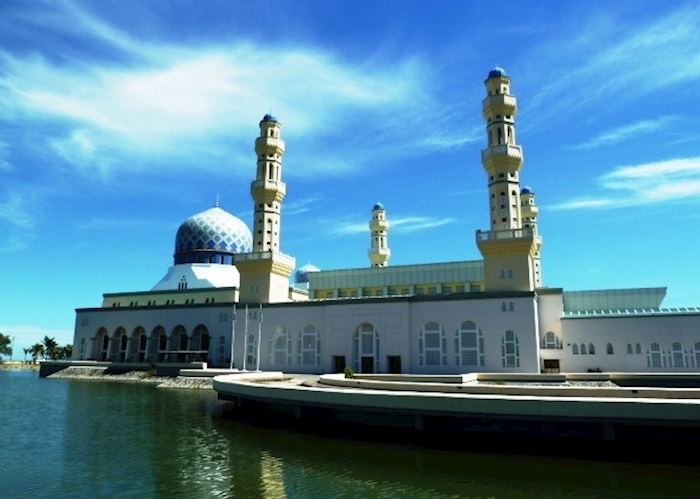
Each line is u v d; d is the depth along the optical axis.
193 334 73.56
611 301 64.50
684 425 21.66
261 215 72.81
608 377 47.94
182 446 26.28
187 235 91.81
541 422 25.11
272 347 65.38
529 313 53.12
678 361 54.03
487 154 62.03
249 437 28.45
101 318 82.75
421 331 57.34
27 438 28.55
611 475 20.36
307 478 20.50
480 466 21.92
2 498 18.09
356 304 60.84
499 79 64.38
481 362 54.03
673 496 18.06
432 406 26.67
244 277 71.56
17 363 137.62
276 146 74.44
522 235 56.91
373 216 95.81
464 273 75.44
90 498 18.12
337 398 29.89
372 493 18.67
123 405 42.38
